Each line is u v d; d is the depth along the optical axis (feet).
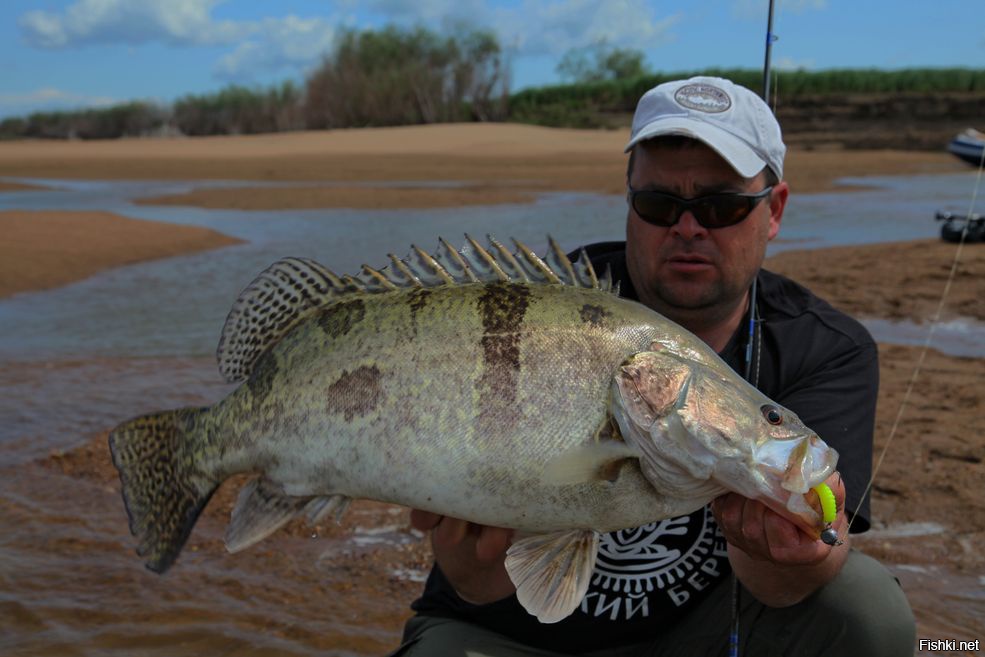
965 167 37.68
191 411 3.34
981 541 5.11
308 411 3.14
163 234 17.02
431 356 3.07
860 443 3.49
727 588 3.55
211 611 4.56
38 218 18.15
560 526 3.08
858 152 49.49
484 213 21.44
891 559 4.98
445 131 61.62
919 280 12.60
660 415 2.97
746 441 2.93
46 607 4.53
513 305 3.09
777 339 3.65
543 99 75.66
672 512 3.06
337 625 4.48
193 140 63.98
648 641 3.68
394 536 5.36
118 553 5.07
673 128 3.44
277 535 5.35
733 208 3.50
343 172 35.63
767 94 4.01
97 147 56.75
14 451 6.35
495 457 3.02
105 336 9.96
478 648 3.53
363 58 75.77
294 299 3.29
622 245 4.16
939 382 7.96
